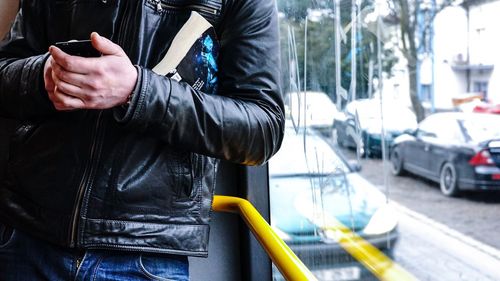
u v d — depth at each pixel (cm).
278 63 75
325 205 178
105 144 65
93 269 66
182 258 73
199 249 70
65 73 54
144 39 67
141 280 68
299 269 63
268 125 69
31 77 66
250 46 71
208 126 63
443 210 288
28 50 76
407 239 317
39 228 66
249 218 92
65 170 66
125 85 57
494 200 260
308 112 155
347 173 216
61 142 67
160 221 67
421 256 314
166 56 67
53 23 73
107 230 64
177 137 63
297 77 149
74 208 64
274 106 71
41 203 67
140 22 67
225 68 72
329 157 182
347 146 195
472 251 293
